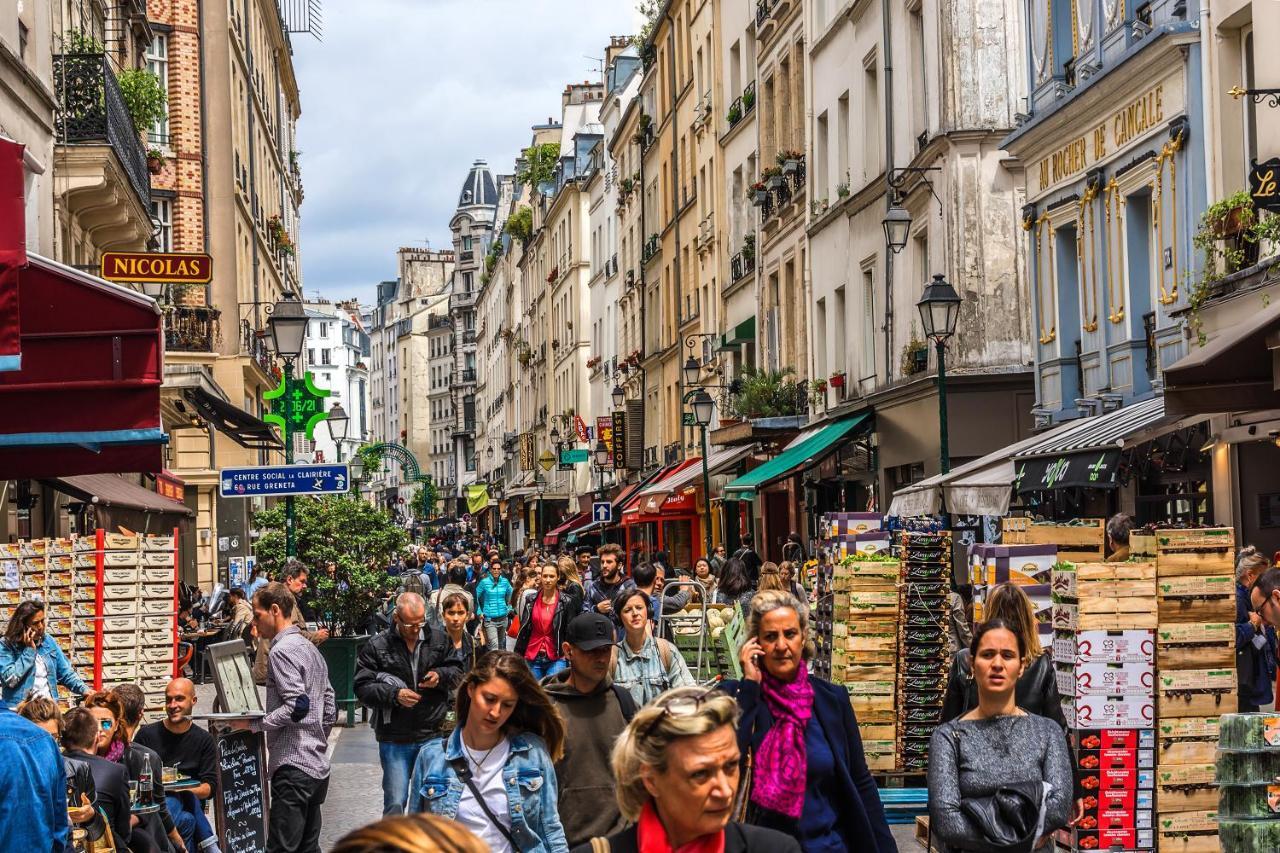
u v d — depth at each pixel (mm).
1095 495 20016
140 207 26188
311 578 21188
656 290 56156
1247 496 16094
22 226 9094
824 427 32125
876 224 29375
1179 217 17812
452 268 195375
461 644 11477
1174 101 17922
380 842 2311
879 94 29375
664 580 17656
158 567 15930
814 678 6410
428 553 43188
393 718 10836
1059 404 22031
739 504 42031
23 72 18781
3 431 11039
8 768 5969
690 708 4023
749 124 41250
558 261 82500
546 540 67250
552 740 6297
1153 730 10000
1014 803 6234
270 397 21188
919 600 11688
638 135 58125
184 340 37000
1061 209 21750
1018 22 24703
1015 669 6461
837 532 12141
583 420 74438
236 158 43188
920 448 26141
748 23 41219
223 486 18750
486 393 128500
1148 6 18875
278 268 56312
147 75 27922
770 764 6184
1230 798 6855
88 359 11141
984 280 24641
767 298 39094
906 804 11133
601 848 4121
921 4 26891
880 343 29344
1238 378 13898
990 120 24641
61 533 23766
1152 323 19000
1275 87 15539
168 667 15836
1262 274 15391
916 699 11633
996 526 21359
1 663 12844
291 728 10344
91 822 7637
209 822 9820
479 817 6125
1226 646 10047
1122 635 9984
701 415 32000
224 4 41844
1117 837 9953
